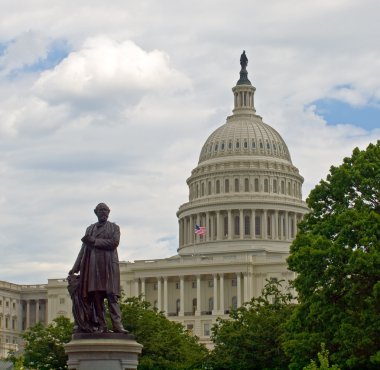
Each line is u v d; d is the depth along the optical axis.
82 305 30.19
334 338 73.81
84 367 29.05
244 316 115.44
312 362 54.53
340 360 74.12
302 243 83.06
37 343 108.88
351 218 78.06
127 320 112.62
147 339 112.06
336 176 84.06
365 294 75.38
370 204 82.69
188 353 119.94
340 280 76.19
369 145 85.50
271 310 115.94
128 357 29.50
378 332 72.38
